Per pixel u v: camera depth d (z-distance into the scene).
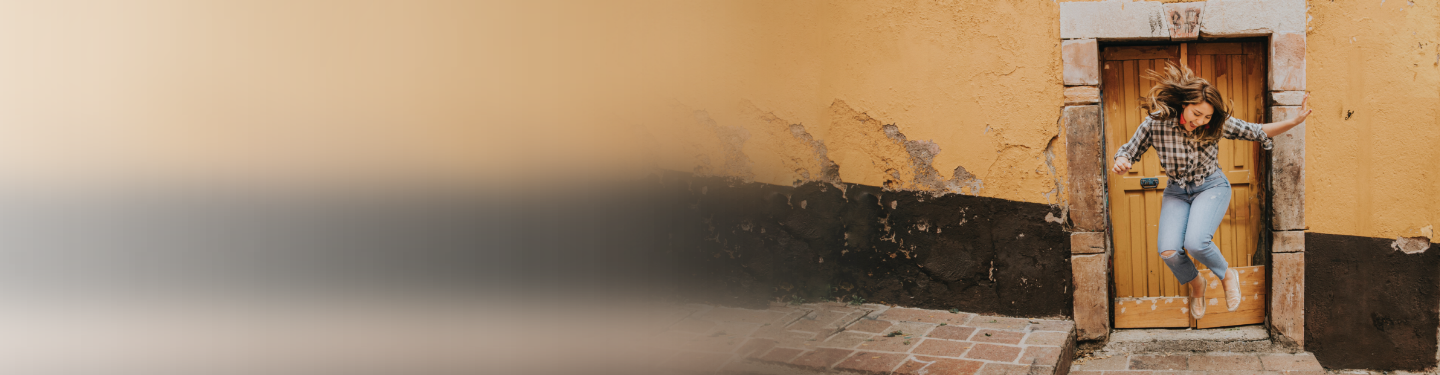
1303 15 3.82
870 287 4.53
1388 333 3.90
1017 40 4.12
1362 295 3.92
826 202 4.50
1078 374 3.91
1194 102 3.71
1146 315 4.27
